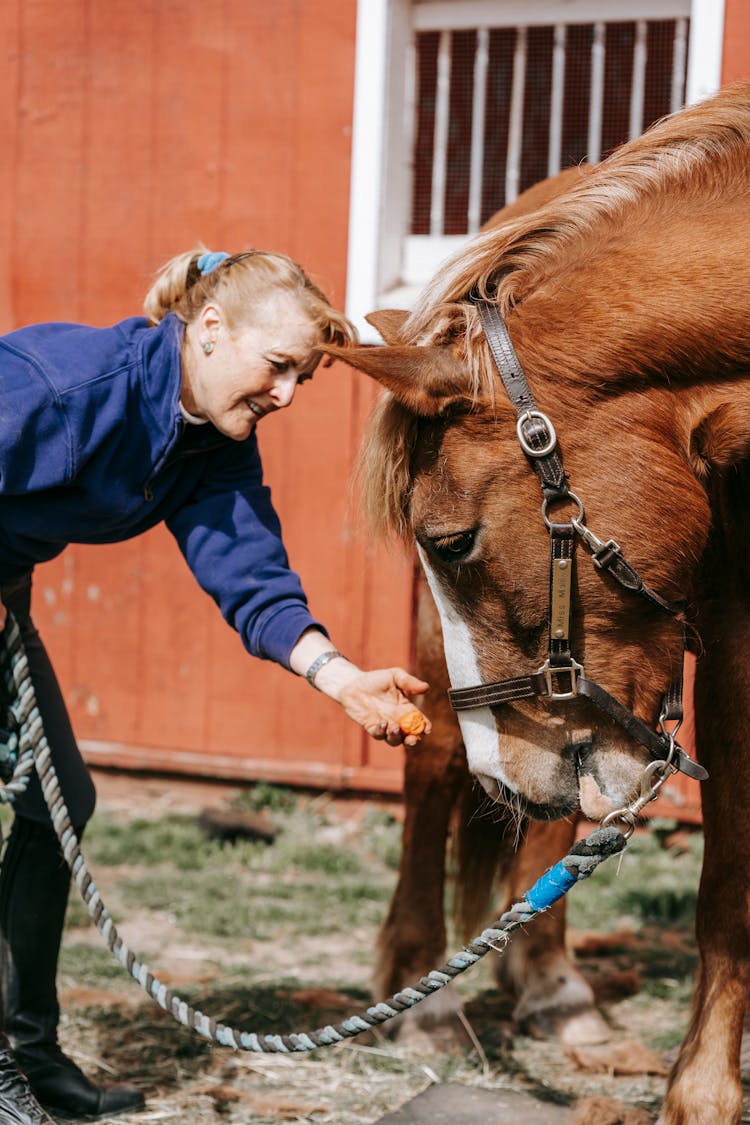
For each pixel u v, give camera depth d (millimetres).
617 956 3607
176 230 5031
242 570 2330
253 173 4914
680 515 1989
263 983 3303
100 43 5070
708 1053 2166
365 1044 2975
